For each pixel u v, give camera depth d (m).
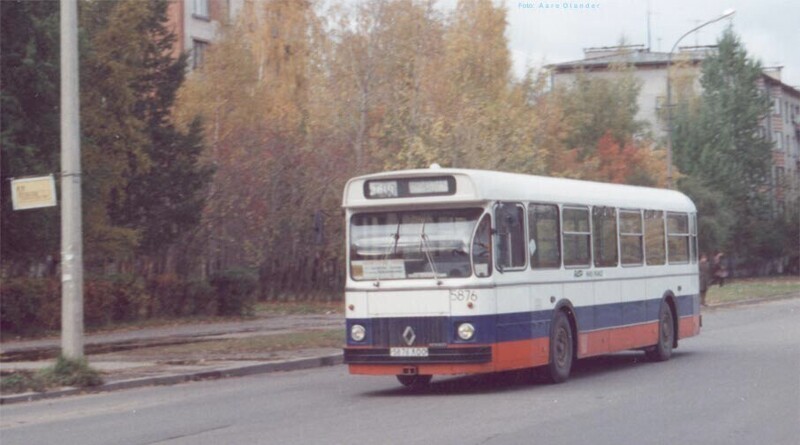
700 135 80.31
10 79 30.73
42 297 31.06
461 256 16.38
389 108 42.53
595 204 19.73
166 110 39.44
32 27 31.02
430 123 38.59
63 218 18.89
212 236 44.38
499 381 18.61
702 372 19.27
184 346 26.28
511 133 38.09
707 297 52.91
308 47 49.47
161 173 38.59
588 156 54.56
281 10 53.59
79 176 18.97
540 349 17.45
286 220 46.03
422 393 17.05
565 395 16.16
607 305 19.89
